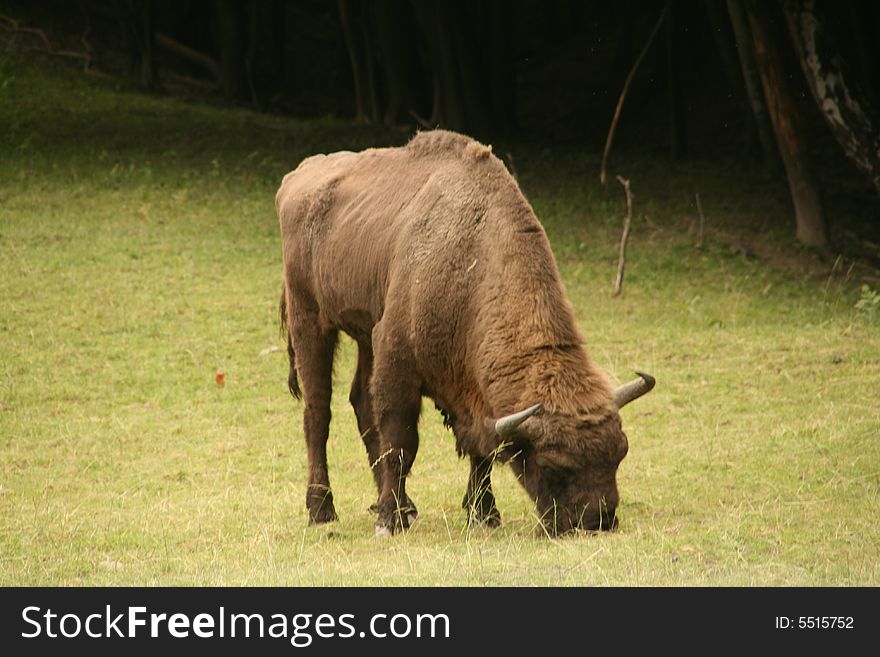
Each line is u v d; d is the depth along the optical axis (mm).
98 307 30141
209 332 28953
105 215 37062
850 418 21188
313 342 18719
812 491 17047
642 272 34156
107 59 61406
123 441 22547
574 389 14195
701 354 27109
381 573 13234
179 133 47000
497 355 14781
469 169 16172
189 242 35312
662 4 70000
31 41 59688
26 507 18500
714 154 49062
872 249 37156
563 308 15039
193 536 16625
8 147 42750
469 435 15578
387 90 58781
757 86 41938
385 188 17344
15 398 24672
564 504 13852
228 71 60812
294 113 61469
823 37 34062
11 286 31062
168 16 64625
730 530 14641
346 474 20812
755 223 38344
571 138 55156
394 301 16094
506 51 51969
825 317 30219
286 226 19078
